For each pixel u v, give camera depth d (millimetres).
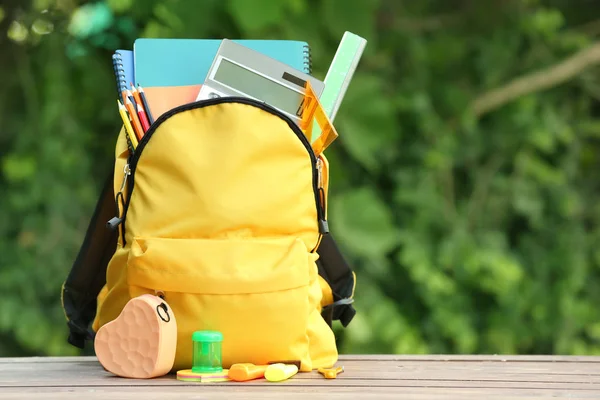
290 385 1851
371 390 1818
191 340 1888
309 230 1995
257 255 1876
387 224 5016
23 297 4906
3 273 4910
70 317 2299
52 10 5148
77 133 4941
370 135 5031
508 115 5590
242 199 1892
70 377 1979
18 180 4977
